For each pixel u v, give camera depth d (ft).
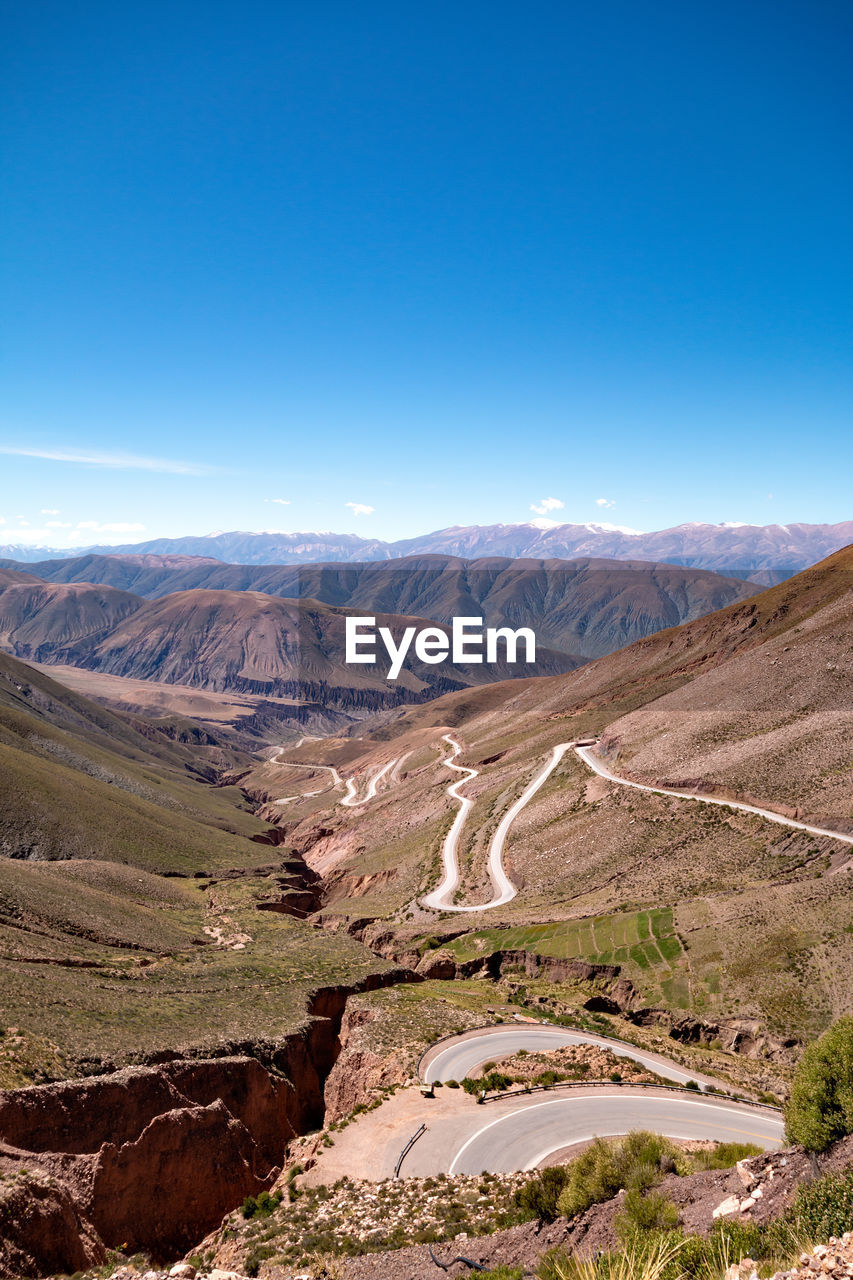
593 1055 124.98
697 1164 59.93
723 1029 163.53
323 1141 99.81
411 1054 127.34
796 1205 30.25
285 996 158.40
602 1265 34.42
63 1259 65.36
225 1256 76.43
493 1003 170.50
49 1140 89.71
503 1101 107.14
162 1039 120.78
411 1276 55.67
